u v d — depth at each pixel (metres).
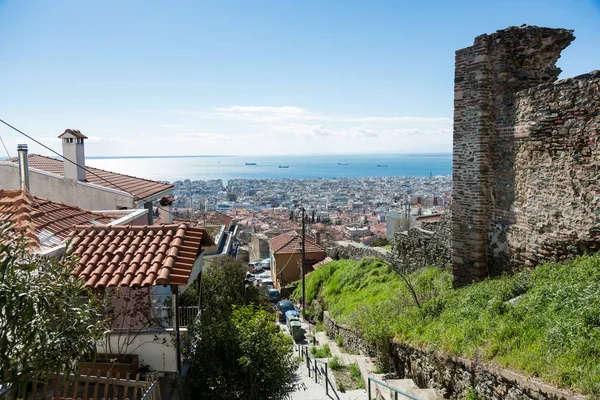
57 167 20.23
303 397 10.48
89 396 7.20
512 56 11.48
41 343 4.41
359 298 18.05
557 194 9.68
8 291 4.30
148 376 7.13
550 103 9.82
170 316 8.52
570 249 9.37
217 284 18.27
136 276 8.20
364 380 10.98
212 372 8.22
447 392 7.89
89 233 9.31
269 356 8.61
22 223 10.45
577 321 6.27
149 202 19.34
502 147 11.37
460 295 10.54
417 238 16.95
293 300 30.91
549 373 5.56
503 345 6.76
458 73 12.22
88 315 5.30
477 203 11.87
